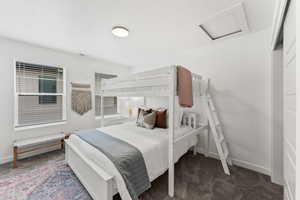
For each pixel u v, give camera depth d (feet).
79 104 11.30
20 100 8.71
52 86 10.05
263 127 7.02
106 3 4.85
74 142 6.91
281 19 3.95
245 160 7.62
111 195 4.17
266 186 6.07
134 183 4.51
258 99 7.12
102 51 10.12
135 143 5.88
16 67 8.45
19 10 5.27
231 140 8.07
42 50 9.27
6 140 8.06
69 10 5.27
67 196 5.33
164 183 6.28
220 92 8.39
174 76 5.45
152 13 5.43
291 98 3.39
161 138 6.69
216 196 5.48
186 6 4.99
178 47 9.23
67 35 7.50
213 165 7.93
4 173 6.90
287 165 3.85
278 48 6.22
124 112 14.73
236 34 7.29
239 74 7.68
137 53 10.55
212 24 6.32
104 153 4.91
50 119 10.03
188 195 5.51
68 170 7.18
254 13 5.44
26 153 8.69
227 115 8.17
